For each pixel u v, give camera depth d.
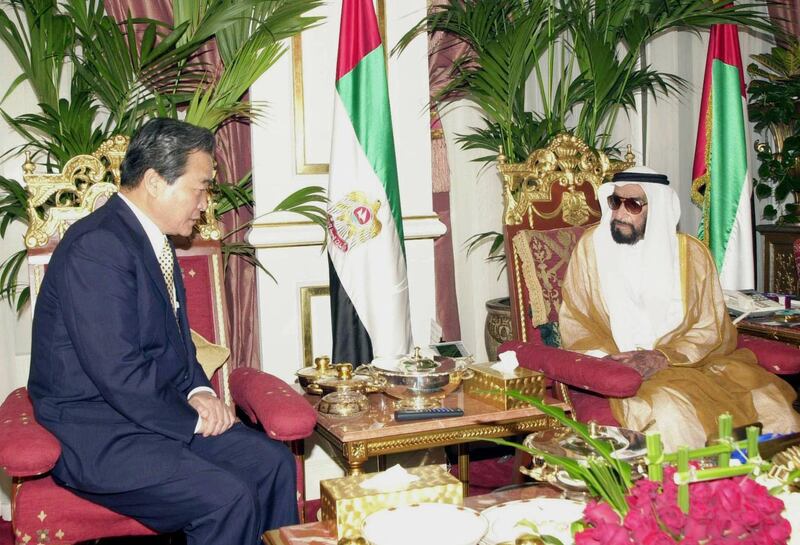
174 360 2.65
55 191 3.13
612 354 3.23
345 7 3.56
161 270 2.65
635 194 3.46
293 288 3.93
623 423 3.00
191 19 3.78
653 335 3.41
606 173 3.87
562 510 1.95
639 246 3.47
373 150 3.55
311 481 3.93
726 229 4.44
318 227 3.90
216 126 3.78
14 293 3.64
